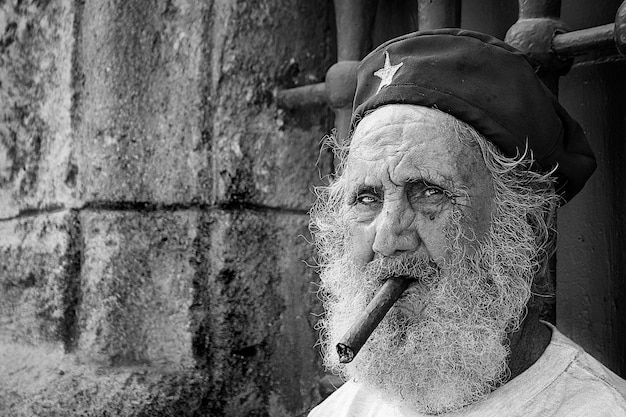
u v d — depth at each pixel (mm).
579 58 2080
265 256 2326
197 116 2309
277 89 2357
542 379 1485
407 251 1470
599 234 2039
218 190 2297
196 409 2225
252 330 2305
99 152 2371
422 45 1525
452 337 1462
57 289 2416
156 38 2354
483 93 1482
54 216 2447
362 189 1508
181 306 2305
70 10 2420
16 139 2561
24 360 2439
